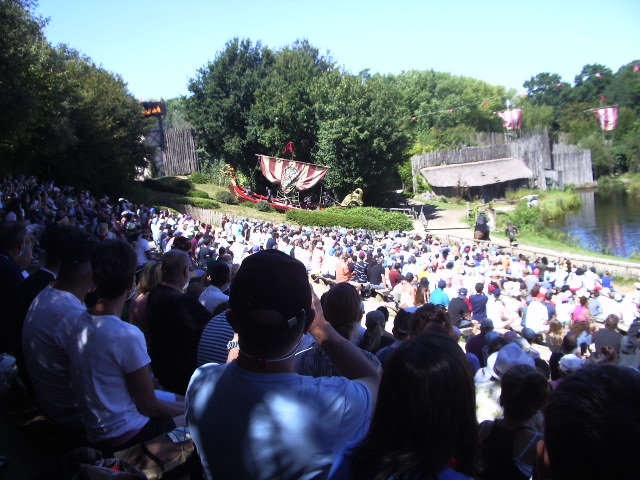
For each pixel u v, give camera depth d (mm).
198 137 51250
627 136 70188
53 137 29578
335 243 19984
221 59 47594
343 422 1918
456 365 1644
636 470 1297
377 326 5094
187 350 4441
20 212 14242
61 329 3588
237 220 33062
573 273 17281
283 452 1868
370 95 40594
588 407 1370
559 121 82938
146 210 28391
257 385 1926
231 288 1981
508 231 30500
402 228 35688
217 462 1969
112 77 41094
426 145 61750
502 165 54500
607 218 43562
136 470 2977
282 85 44656
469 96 73688
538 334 11977
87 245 3771
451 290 14352
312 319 2025
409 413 1608
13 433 4324
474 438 1688
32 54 21578
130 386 3305
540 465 2252
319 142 41969
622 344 9742
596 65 87812
